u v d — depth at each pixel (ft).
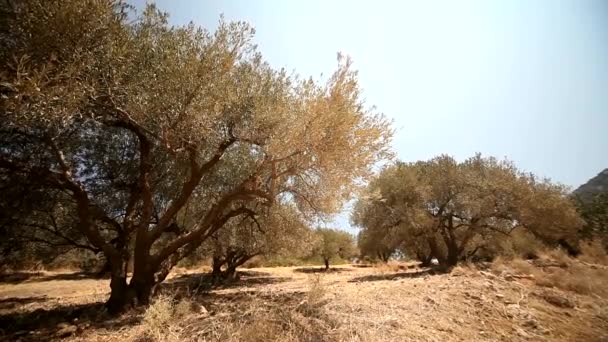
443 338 18.06
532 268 39.32
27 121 21.09
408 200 84.69
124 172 38.22
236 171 39.70
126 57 26.22
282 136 28.78
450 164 85.40
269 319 17.67
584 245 65.82
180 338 17.39
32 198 33.32
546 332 21.17
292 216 41.11
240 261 82.38
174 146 28.86
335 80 28.32
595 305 27.50
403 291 28.17
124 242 35.17
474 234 86.28
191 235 32.50
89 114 28.14
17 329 26.86
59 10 22.00
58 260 55.42
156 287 33.45
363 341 16.03
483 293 27.53
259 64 35.76
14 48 23.04
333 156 27.86
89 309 32.86
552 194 79.92
